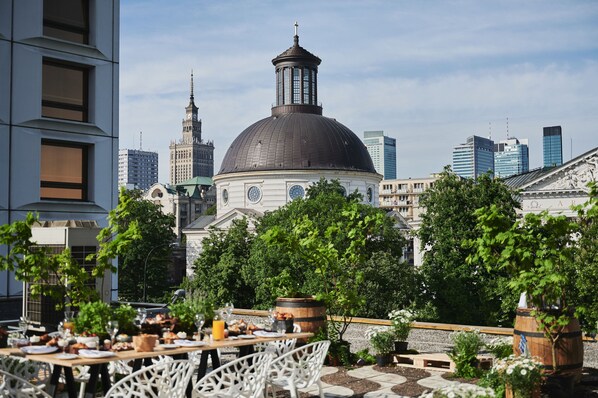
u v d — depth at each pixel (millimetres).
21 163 23844
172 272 148375
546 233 12633
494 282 48281
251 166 97375
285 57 104125
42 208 24391
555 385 11867
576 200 80000
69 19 25750
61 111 25500
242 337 11273
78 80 26078
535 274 11852
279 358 10258
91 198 25984
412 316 16766
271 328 13039
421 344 18625
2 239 13117
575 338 12125
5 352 9102
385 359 15758
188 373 9164
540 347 12133
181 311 11477
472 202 50625
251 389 9719
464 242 13062
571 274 20703
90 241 18531
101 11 26250
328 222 54562
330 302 16891
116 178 26688
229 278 65375
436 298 51938
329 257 17156
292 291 16797
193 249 108625
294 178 95125
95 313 10055
